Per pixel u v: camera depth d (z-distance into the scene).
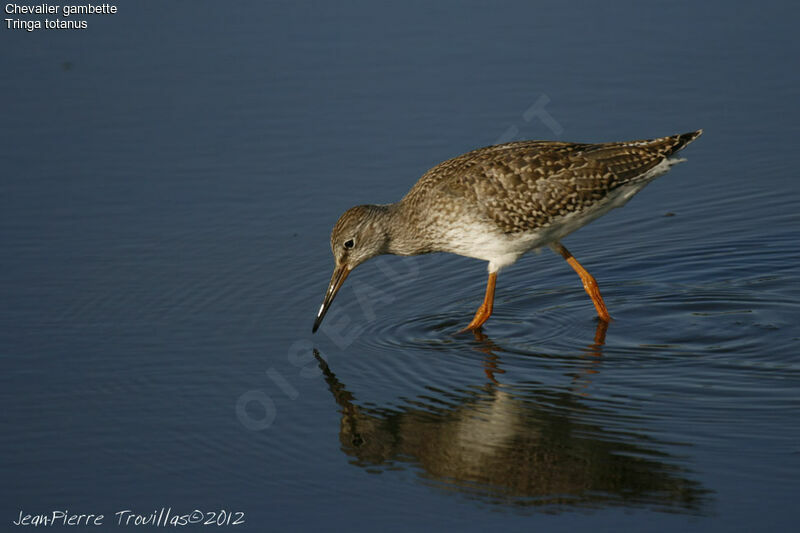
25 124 22.61
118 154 21.77
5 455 13.02
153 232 19.42
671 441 12.71
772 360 14.78
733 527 10.93
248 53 25.34
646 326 16.27
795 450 12.32
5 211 19.84
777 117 22.47
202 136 22.39
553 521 11.23
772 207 20.19
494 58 24.83
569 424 13.29
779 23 25.88
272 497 12.04
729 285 17.61
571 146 16.42
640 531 10.93
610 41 25.45
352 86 23.98
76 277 17.91
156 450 13.12
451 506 11.66
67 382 14.80
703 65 24.20
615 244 19.72
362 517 11.53
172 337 16.16
